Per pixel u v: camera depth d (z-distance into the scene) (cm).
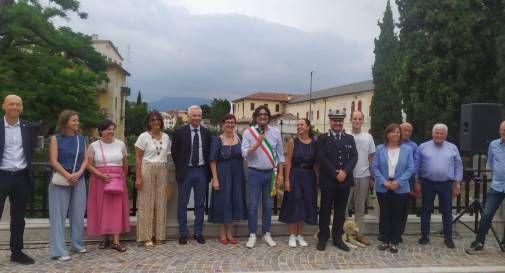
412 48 2383
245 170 723
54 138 601
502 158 664
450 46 2247
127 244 684
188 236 729
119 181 648
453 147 718
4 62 1627
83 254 626
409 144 739
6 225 656
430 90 2294
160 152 677
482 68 2327
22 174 573
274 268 578
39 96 1634
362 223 720
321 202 677
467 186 826
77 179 605
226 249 664
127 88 5112
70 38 1786
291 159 693
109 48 6278
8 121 569
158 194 679
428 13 2292
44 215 728
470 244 725
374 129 3344
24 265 573
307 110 7894
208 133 701
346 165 666
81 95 1738
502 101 2114
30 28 1719
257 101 9988
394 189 667
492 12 2292
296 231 706
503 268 598
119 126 5078
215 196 685
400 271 575
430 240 748
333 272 564
